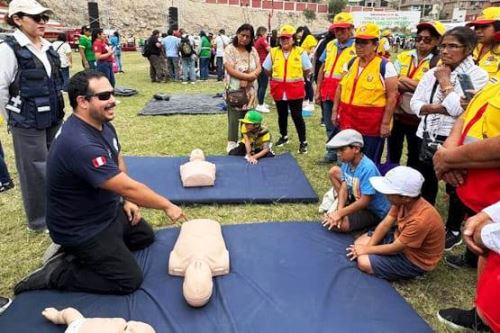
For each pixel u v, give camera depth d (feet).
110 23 133.90
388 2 260.83
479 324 7.75
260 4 175.94
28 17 9.80
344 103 12.80
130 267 8.47
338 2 189.47
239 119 17.54
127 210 9.82
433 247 8.91
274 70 17.53
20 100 10.19
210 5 164.45
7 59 9.78
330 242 10.58
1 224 11.93
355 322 7.71
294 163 16.40
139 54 79.00
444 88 9.46
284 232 11.07
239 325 7.56
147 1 145.38
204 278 8.14
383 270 9.11
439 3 206.18
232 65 16.80
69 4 129.70
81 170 7.77
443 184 15.10
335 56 16.65
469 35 9.27
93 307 8.03
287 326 7.56
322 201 13.26
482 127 6.33
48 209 8.23
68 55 31.22
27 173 10.81
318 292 8.54
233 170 15.49
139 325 6.90
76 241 8.14
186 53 40.83
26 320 7.62
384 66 11.80
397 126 13.14
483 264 5.97
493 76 10.71
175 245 9.74
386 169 12.21
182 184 14.12
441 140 9.93
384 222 9.59
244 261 9.64
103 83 7.97
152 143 19.94
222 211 12.71
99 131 8.46
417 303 8.71
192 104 29.01
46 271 8.52
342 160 10.52
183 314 7.84
